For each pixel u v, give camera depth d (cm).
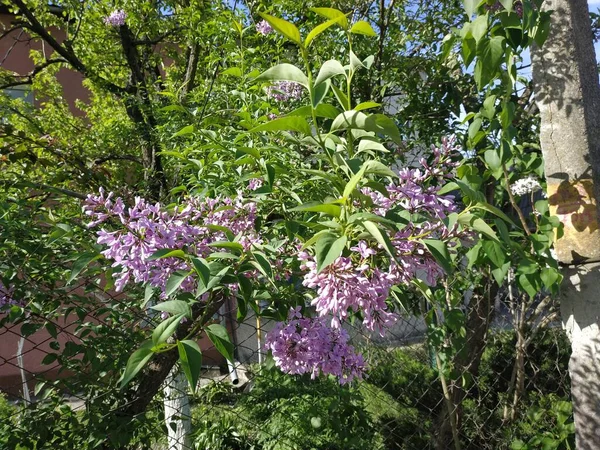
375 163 151
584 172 223
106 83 631
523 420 367
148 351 131
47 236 226
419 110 419
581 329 232
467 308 385
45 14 739
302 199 231
